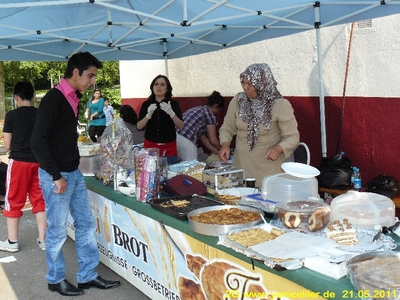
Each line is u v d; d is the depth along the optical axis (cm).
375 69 467
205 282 238
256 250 190
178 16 429
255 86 339
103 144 363
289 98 565
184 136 526
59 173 304
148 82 845
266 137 350
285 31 472
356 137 495
